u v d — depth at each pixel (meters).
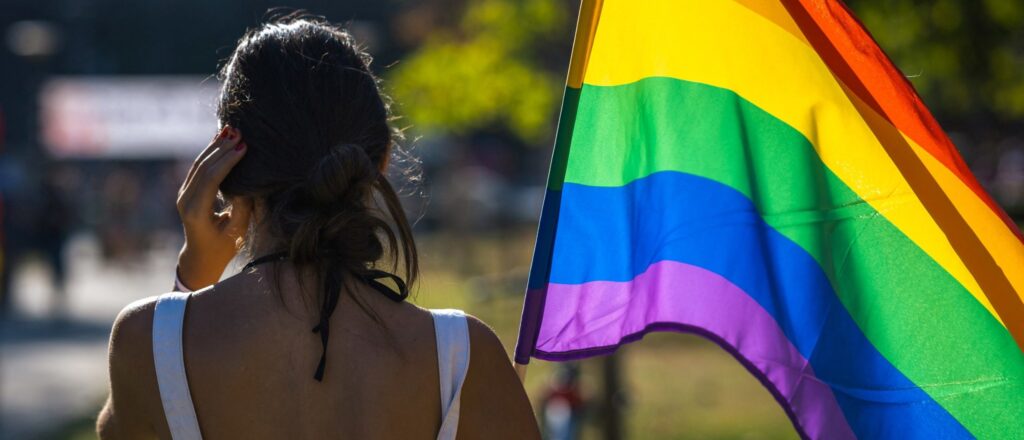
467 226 64.50
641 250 6.63
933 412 6.43
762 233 6.61
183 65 104.88
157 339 5.06
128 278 59.62
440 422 5.18
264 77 5.32
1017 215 50.50
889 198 6.48
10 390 29.11
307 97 5.29
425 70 39.09
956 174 6.41
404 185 6.21
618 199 6.61
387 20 83.94
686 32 6.59
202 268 5.64
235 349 5.06
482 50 38.38
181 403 5.02
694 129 6.62
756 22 6.55
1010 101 23.39
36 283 55.91
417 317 5.25
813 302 6.57
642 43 6.59
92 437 23.12
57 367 32.84
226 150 5.35
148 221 76.75
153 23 104.38
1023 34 21.48
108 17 103.06
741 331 6.63
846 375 6.52
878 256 6.51
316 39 5.42
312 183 5.16
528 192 99.75
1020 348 6.35
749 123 6.61
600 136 6.60
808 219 6.57
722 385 26.34
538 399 18.52
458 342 5.21
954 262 6.41
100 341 37.84
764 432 21.33
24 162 66.69
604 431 18.94
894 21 20.80
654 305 6.69
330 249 5.25
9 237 47.44
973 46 20.89
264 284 5.18
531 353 6.39
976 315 6.39
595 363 20.22
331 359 5.08
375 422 5.04
